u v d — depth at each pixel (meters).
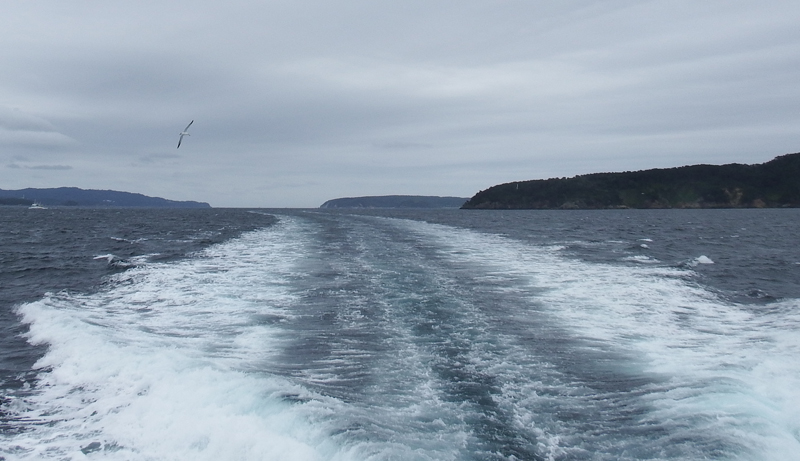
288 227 42.62
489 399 6.95
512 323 10.85
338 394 6.96
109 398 6.85
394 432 5.89
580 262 20.25
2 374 7.85
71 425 6.19
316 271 17.55
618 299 13.26
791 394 6.82
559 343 9.49
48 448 5.71
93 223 55.12
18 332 10.15
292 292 14.01
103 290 14.48
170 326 10.59
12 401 6.86
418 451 5.50
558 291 14.23
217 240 29.91
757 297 13.75
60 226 48.56
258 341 9.55
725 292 14.37
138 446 5.70
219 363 8.00
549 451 5.65
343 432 5.77
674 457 5.46
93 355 8.31
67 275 17.08
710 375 7.68
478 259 21.02
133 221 60.28
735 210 142.75
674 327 10.66
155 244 27.75
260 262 19.80
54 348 8.95
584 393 7.16
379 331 10.22
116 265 19.06
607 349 9.16
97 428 6.11
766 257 23.25
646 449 5.64
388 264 19.34
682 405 6.61
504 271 17.75
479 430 6.07
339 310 11.96
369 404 6.68
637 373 7.94
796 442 5.57
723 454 5.44
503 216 90.38
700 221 68.19
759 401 6.59
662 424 6.15
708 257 22.86
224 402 6.40
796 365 8.09
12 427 6.15
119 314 11.62
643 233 40.94
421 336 9.88
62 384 7.42
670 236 37.38
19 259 21.30
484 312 11.78
